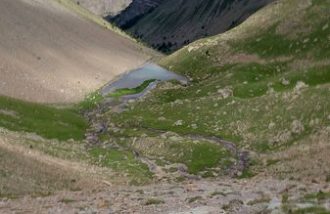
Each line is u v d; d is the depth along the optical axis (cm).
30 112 9094
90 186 5812
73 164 6850
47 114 9425
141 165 7200
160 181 6506
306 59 11625
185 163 7294
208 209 4094
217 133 8488
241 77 11581
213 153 7538
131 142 8212
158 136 8275
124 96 12144
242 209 3897
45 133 8275
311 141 7344
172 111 9919
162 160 7475
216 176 6756
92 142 8438
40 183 5559
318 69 10169
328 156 6550
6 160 5912
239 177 6612
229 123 8719
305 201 3934
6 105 8925
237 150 7744
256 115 8662
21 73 11325
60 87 11875
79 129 9231
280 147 7544
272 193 4753
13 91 10300
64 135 8481
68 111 10562
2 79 10531
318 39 12175
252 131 8231
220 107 9425
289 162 6794
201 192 5316
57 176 5950
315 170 6066
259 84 10012
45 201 4825
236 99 9525
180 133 8644
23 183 5412
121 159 7406
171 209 4212
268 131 8075
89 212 4197
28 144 7162
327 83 9081
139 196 5134
